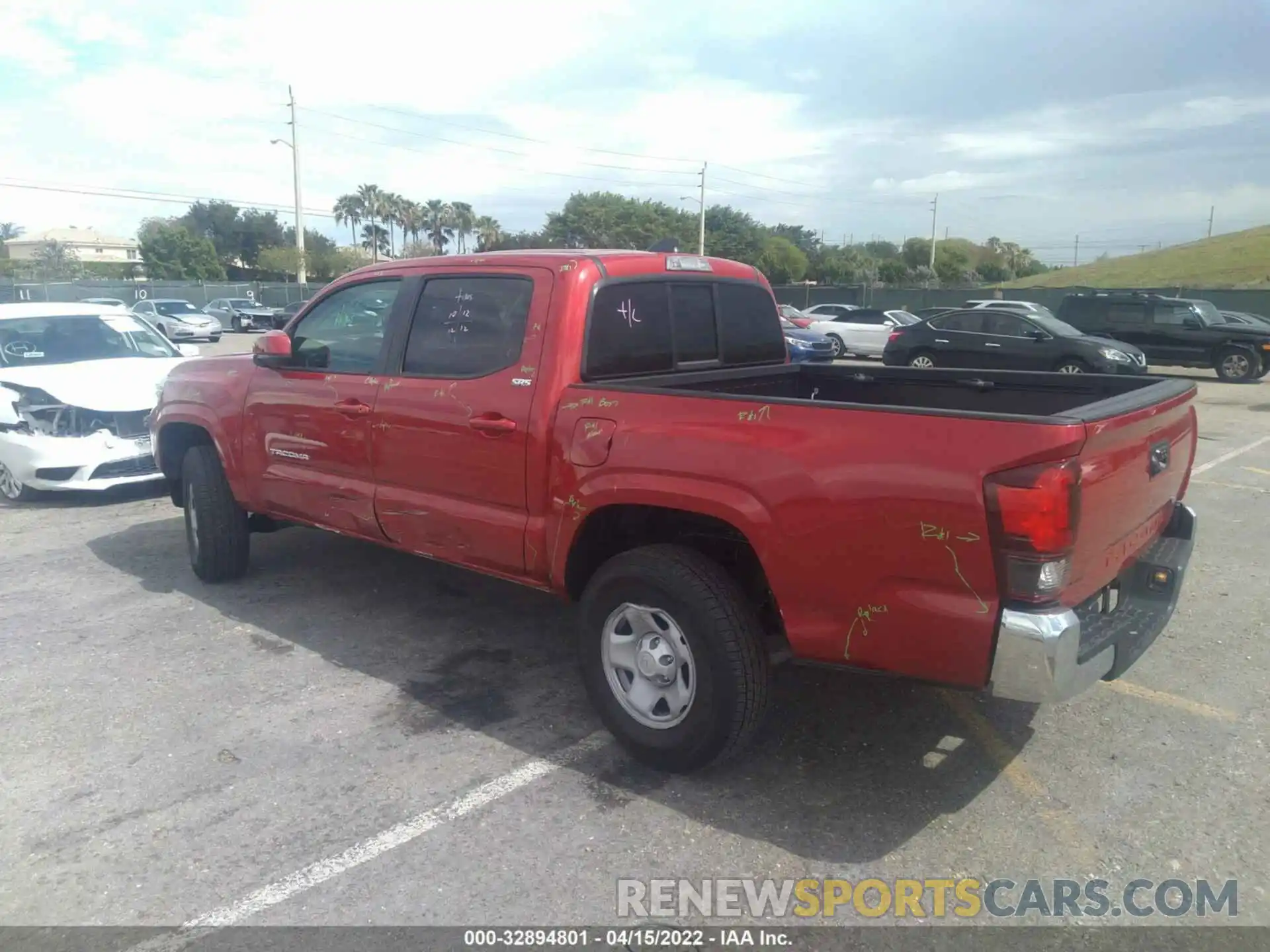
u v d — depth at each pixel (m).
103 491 8.31
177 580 6.11
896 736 4.02
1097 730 4.06
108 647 5.00
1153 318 21.11
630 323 4.20
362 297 4.77
